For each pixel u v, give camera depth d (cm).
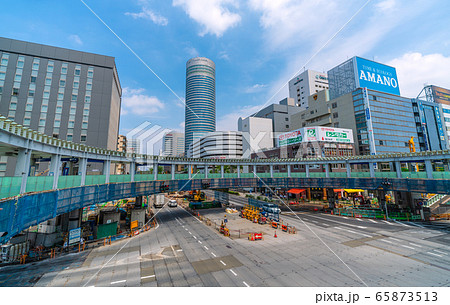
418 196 3462
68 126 5491
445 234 2445
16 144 1328
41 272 1551
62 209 1764
